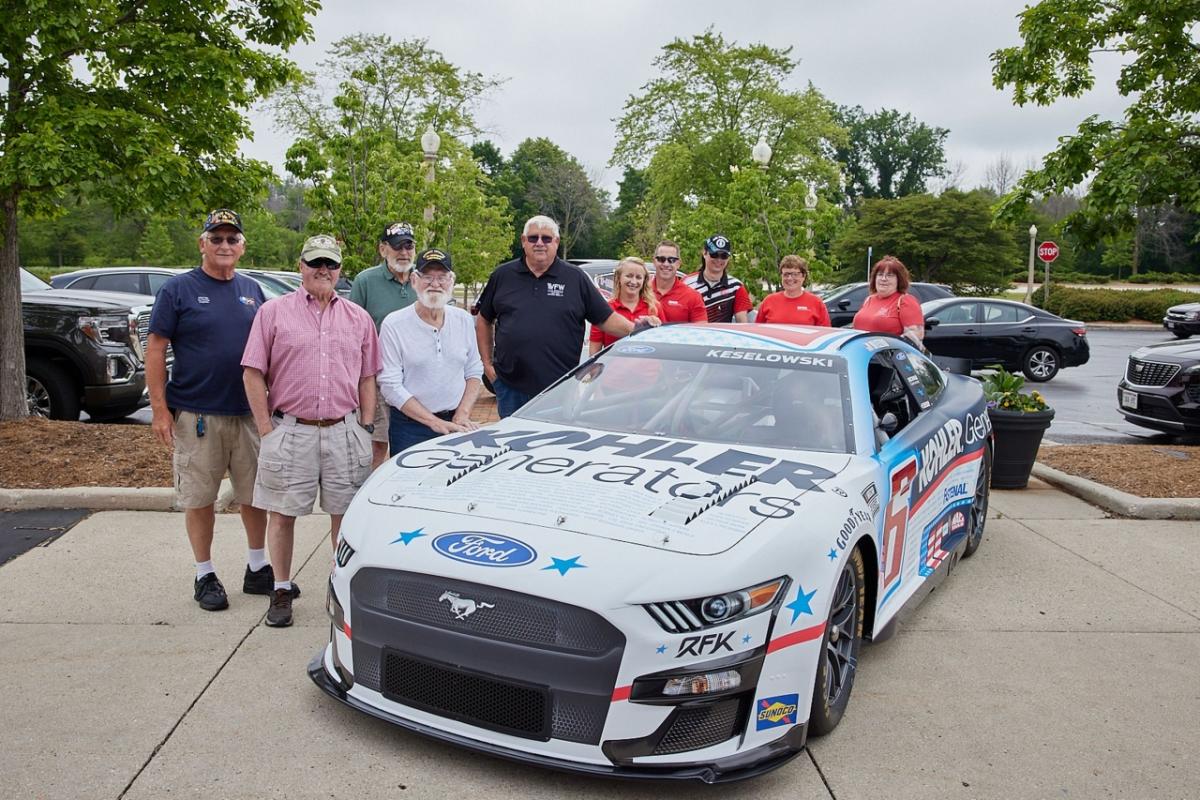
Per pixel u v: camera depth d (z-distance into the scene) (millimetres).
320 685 3629
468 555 3201
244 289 4902
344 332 4695
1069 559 6051
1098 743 3662
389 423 5438
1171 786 3354
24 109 7555
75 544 5746
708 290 7988
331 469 4711
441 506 3504
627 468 3760
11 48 7570
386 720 3352
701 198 50062
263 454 4602
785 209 15914
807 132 49406
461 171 30250
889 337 5402
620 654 3014
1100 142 8773
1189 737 3727
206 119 8586
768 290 16062
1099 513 7188
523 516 3363
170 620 4652
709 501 3453
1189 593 5430
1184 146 8633
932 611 5102
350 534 3545
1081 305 37156
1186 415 10219
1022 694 4090
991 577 5684
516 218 83062
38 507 6398
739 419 4301
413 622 3271
